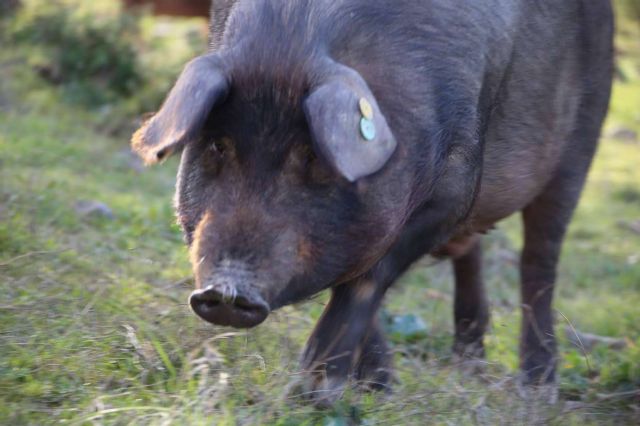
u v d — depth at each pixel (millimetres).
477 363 6414
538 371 7023
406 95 5215
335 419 5168
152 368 5504
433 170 5383
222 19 5621
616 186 15109
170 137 4426
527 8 6523
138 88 14117
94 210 8820
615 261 11930
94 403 4984
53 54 14523
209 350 5367
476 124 5762
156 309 6281
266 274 4625
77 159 11148
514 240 12227
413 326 7469
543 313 7418
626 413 6324
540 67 6699
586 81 7328
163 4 14047
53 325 5836
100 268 7023
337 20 5125
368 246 5012
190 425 4781
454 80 5539
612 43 7609
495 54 6035
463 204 5754
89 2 16172
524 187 6840
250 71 4785
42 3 15477
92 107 13727
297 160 4754
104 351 5590
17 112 12648
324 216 4801
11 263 6594
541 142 6871
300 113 4723
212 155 4871
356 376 5879
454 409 5484
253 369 5547
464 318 7504
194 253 4738
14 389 5145
